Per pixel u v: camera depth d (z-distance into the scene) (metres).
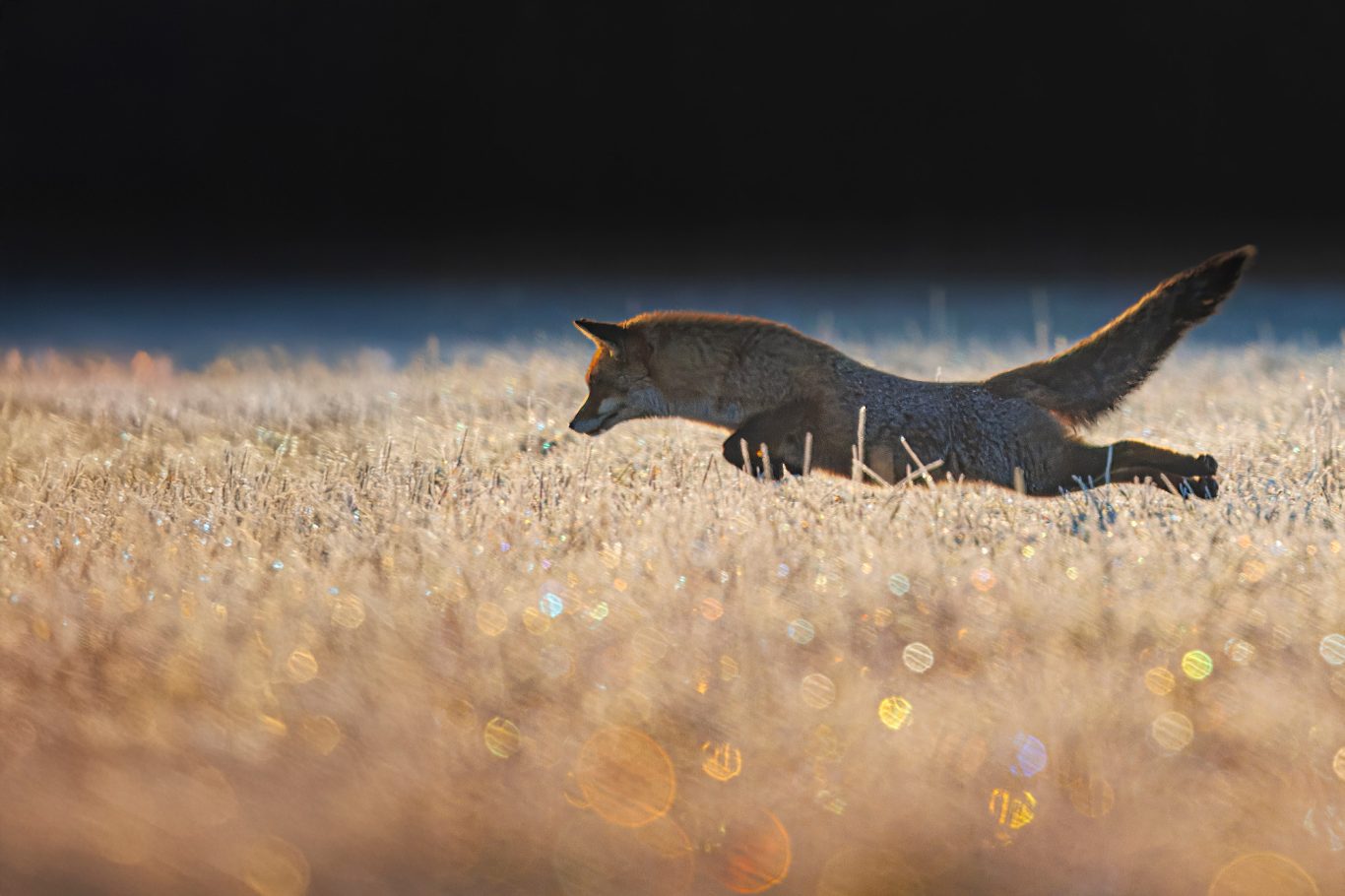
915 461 27.48
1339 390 42.78
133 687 16.73
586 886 12.74
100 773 14.41
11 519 25.78
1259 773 14.91
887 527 24.33
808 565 21.69
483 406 42.31
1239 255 26.70
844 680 16.88
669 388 29.88
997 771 14.84
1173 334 27.20
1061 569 21.39
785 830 13.70
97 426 38.34
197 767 14.64
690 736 15.45
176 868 12.73
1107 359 27.39
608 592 20.08
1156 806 14.24
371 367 59.62
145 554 22.67
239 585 20.88
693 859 13.22
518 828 13.59
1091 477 27.33
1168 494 27.05
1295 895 12.76
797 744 15.15
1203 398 42.88
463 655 17.59
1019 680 16.88
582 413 30.59
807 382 28.62
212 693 16.58
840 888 12.82
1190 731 15.64
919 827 13.78
